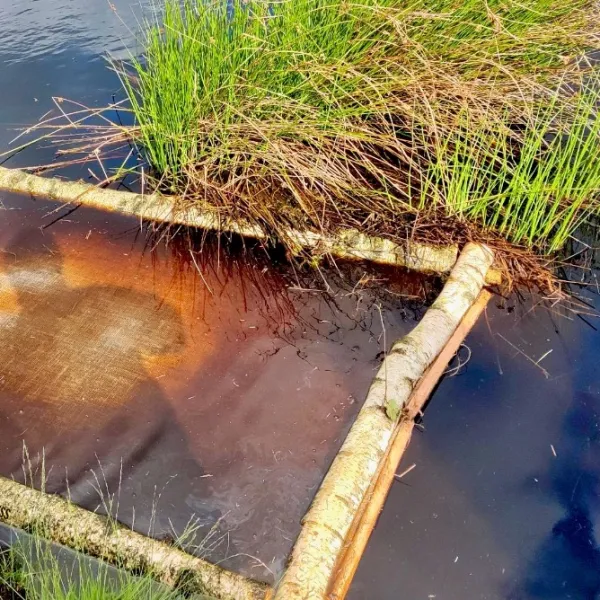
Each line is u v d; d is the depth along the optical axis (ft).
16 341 7.36
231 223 8.84
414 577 5.19
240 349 7.26
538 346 7.11
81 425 6.44
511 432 6.24
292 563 4.94
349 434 5.96
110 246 8.80
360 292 8.04
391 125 9.59
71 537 5.40
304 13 9.11
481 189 9.03
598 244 8.50
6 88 12.23
